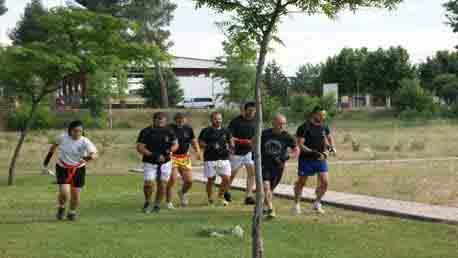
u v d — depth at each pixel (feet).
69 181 36.11
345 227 33.86
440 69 258.37
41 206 42.42
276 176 37.04
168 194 41.22
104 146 102.17
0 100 150.51
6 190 52.08
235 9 23.11
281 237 31.14
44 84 60.29
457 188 48.60
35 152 96.53
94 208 41.22
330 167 68.44
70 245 29.35
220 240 30.45
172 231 32.86
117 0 184.03
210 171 42.42
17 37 195.93
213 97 246.47
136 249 28.45
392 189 48.88
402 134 125.08
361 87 258.16
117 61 56.34
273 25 22.86
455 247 28.71
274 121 37.09
